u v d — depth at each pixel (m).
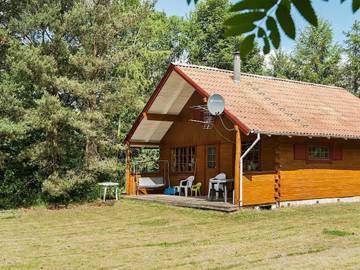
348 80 39.62
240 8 1.59
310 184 16.86
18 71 16.89
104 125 18.55
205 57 36.16
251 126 14.70
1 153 17.34
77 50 18.34
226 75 18.91
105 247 10.00
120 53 18.39
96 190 19.17
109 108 18.36
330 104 20.16
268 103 17.52
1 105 16.95
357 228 11.73
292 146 16.38
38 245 10.34
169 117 19.91
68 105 19.75
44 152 17.28
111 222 13.88
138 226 13.00
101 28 17.98
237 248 9.55
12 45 17.44
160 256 8.94
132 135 20.27
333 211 14.82
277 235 10.99
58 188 16.92
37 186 18.59
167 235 11.41
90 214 15.70
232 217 13.74
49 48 17.73
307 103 19.25
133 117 28.06
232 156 17.77
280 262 8.16
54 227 13.11
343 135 17.08
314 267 7.74
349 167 18.44
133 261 8.55
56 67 17.55
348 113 19.86
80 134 18.92
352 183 18.47
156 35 32.78
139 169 26.75
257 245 9.84
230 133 17.86
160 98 18.88
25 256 9.16
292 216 13.84
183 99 19.56
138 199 18.52
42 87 17.47
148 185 20.50
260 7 1.58
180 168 20.48
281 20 1.57
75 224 13.62
